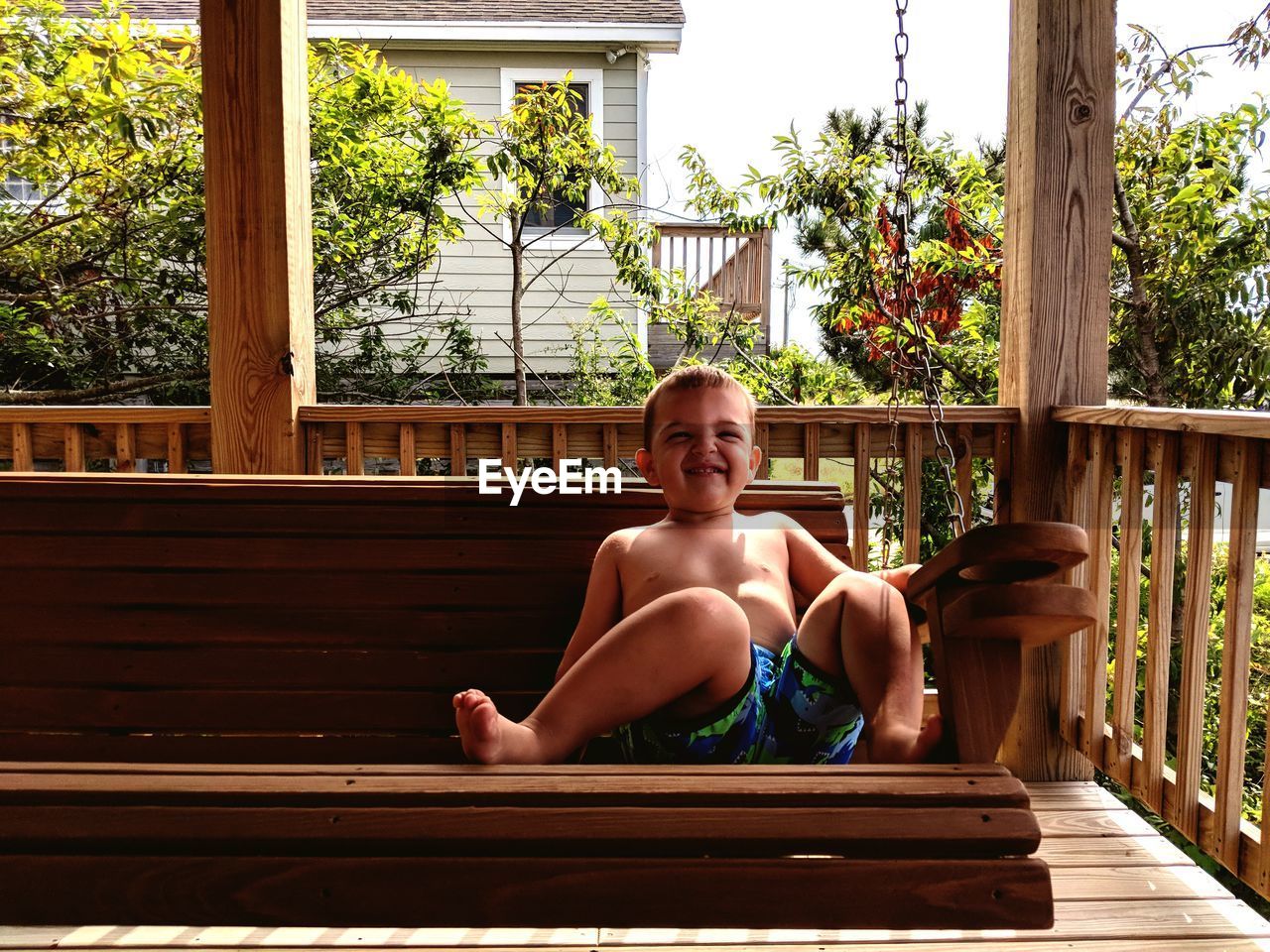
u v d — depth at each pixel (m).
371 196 7.22
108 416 2.88
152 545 1.80
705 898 0.92
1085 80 2.75
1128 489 2.55
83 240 6.72
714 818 0.93
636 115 9.33
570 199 7.75
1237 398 4.79
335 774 0.99
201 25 2.62
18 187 7.94
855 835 0.92
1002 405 2.99
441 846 0.93
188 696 1.75
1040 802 2.63
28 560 1.79
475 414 2.85
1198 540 2.25
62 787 0.95
